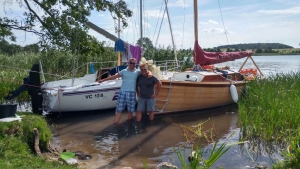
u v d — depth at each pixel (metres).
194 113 9.91
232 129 7.78
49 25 8.06
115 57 16.70
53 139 6.95
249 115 8.17
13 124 5.62
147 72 8.24
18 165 4.34
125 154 5.93
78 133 7.46
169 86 9.05
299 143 5.00
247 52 12.22
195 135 7.25
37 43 8.48
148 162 5.51
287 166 4.62
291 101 8.12
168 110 9.42
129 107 8.32
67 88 9.23
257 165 5.32
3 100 10.71
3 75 13.41
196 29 10.97
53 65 15.51
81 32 8.47
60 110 9.17
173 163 5.46
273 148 6.18
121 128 7.91
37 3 8.40
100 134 7.37
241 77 12.16
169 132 7.52
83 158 5.65
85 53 9.75
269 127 6.67
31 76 8.74
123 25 10.10
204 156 5.72
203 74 10.27
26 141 5.46
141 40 12.22
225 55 11.47
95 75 11.23
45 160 4.88
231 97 10.91
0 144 4.92
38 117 6.39
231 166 5.29
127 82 8.27
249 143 6.49
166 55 18.53
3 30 8.09
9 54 18.52
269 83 10.85
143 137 7.10
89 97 9.41
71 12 8.17
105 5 9.30
